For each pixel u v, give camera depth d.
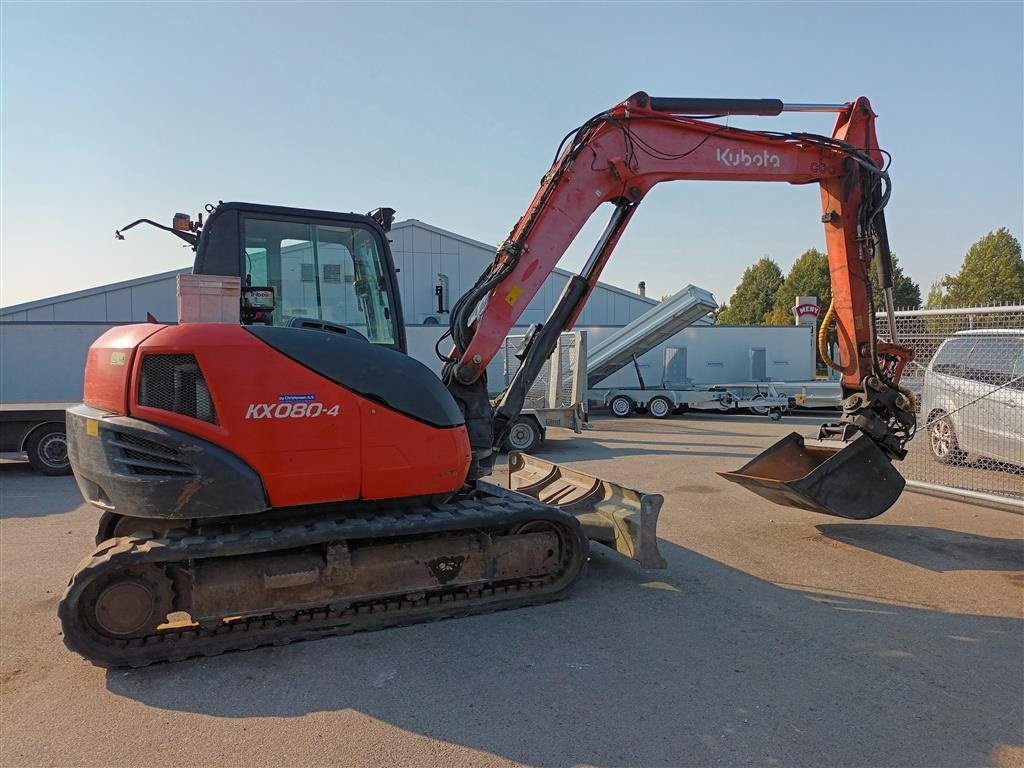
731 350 22.88
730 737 3.09
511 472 7.51
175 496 3.77
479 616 4.54
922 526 6.88
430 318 21.38
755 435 15.05
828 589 5.08
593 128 5.28
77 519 7.58
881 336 9.33
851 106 5.93
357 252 4.84
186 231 5.04
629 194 5.40
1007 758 2.93
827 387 20.05
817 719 3.25
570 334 12.64
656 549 4.90
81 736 3.14
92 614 3.71
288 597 4.05
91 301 21.52
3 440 10.48
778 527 6.88
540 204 5.23
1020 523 6.98
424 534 4.49
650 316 18.33
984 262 47.12
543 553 4.80
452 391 5.15
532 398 12.92
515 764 2.89
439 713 3.31
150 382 3.83
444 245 24.22
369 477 4.14
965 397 8.97
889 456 6.04
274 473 3.91
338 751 3.00
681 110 5.43
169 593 3.86
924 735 3.11
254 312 4.38
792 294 56.38
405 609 4.40
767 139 5.66
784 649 4.04
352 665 3.84
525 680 3.65
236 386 3.84
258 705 3.41
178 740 3.10
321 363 4.04
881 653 3.98
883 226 6.04
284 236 4.66
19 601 4.95
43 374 15.02
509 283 5.17
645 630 4.31
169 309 22.08
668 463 11.10
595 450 12.69
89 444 3.96
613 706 3.37
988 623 4.43
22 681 3.71
